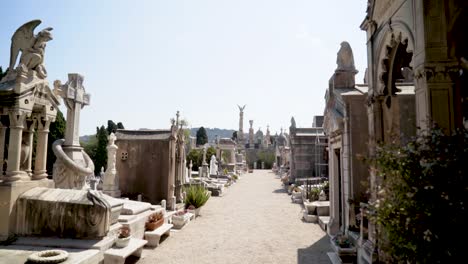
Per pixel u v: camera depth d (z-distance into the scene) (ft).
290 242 31.14
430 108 14.69
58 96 26.18
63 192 22.29
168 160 47.06
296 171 83.71
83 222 21.31
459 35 15.81
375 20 22.61
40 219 21.43
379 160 12.01
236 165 156.87
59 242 20.48
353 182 27.99
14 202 20.95
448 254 9.45
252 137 249.55
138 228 28.48
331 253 26.55
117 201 25.00
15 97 20.89
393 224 10.80
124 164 48.26
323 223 36.78
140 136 49.32
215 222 41.24
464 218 9.66
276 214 47.32
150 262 24.71
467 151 10.36
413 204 10.27
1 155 23.07
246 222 41.27
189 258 25.89
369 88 23.34
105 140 100.17
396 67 21.50
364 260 21.09
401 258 10.89
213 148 145.48
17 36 22.45
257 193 75.61
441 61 14.89
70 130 28.91
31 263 16.96
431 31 15.20
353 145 28.37
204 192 49.39
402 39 18.26
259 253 27.43
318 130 87.81
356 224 27.50
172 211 42.63
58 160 27.12
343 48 33.47
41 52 22.72
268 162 223.92
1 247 19.70
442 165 10.17
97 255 19.57
